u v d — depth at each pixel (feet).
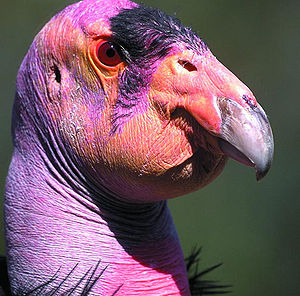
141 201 29.86
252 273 68.59
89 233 29.48
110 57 28.48
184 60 27.73
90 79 28.81
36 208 29.55
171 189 28.60
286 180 72.49
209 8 79.77
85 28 28.81
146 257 30.09
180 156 27.91
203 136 27.55
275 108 77.77
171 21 28.60
